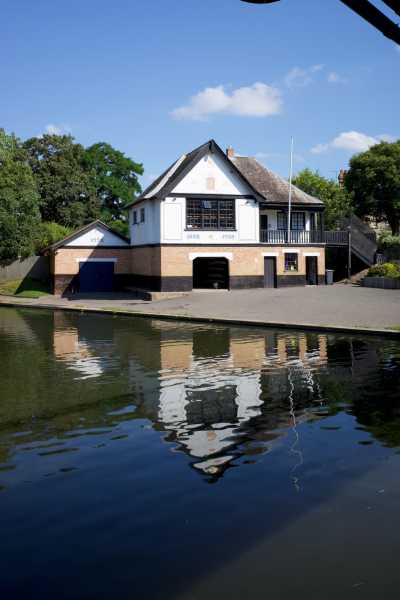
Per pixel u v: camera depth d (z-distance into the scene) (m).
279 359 13.19
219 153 34.62
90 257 39.78
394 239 38.41
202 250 34.62
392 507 5.13
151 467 6.26
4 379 11.27
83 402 9.28
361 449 6.71
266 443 7.02
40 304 31.97
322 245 37.88
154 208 35.12
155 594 3.91
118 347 15.62
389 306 22.91
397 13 3.91
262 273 36.16
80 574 4.18
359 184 52.09
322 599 3.82
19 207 42.19
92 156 63.09
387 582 4.00
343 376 11.05
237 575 4.11
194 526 4.85
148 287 36.41
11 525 4.96
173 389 10.16
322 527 4.79
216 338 17.20
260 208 37.38
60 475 6.08
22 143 57.91
